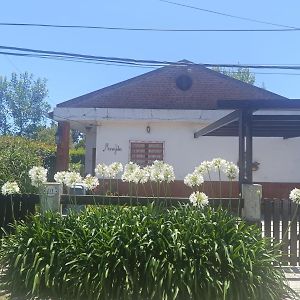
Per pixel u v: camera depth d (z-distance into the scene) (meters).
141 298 6.35
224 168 8.00
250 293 6.35
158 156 22.14
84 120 21.75
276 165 22.11
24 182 11.49
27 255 6.73
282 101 10.51
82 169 27.28
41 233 6.84
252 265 6.46
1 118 68.56
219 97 23.53
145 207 7.25
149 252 6.52
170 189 21.58
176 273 6.34
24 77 69.25
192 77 23.64
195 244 6.57
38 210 8.37
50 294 6.57
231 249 6.49
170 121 21.69
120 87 23.50
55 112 21.70
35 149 15.91
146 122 22.06
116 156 22.17
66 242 6.75
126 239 6.59
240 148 11.28
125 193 18.62
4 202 8.47
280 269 6.91
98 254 6.52
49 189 8.09
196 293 6.29
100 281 6.33
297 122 14.05
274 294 6.52
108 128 22.25
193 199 7.27
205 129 16.86
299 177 22.08
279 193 22.00
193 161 22.02
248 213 8.40
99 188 18.23
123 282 6.43
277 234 8.73
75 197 8.12
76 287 6.46
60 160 21.91
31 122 69.44
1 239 7.55
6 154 12.38
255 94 23.50
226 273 6.44
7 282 6.85
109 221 6.96
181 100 23.52
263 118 13.22
